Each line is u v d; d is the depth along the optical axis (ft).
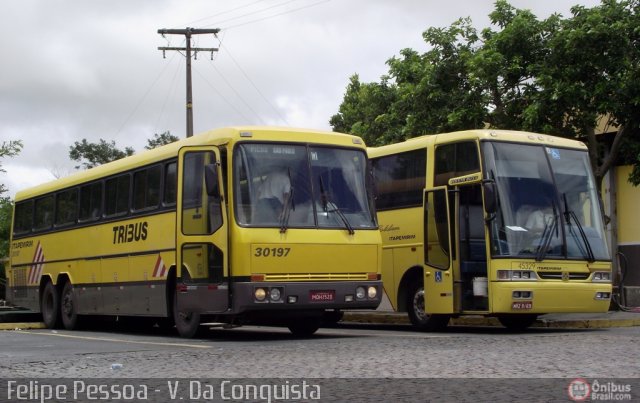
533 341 44.55
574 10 73.05
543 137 56.95
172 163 54.75
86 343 49.65
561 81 70.69
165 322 69.05
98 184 65.00
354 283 49.90
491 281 52.85
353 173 51.70
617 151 72.95
